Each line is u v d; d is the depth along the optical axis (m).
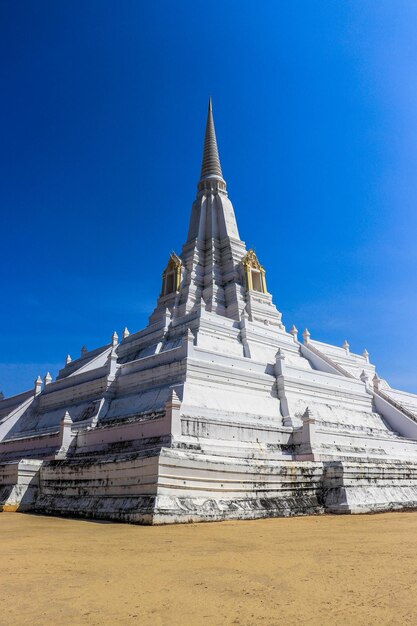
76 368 48.84
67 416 30.47
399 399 48.03
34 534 15.08
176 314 49.59
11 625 6.28
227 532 15.42
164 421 24.64
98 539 13.79
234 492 20.91
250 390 33.09
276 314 50.97
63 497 23.62
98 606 7.09
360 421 37.75
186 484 19.67
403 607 6.91
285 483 22.75
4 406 47.69
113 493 21.06
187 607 7.01
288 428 30.22
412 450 36.72
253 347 40.50
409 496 26.47
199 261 54.91
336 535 14.69
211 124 69.12
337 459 28.52
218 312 49.28
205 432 26.53
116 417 31.59
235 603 7.21
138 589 8.03
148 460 19.77
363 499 23.72
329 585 8.25
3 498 24.77
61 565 10.03
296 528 16.62
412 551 11.69
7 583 8.52
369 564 10.05
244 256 53.88
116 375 35.38
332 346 53.94
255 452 26.77
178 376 30.56
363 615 6.57
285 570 9.45
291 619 6.43
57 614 6.73
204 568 9.66
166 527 16.86
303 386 35.78
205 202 60.81
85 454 28.25
